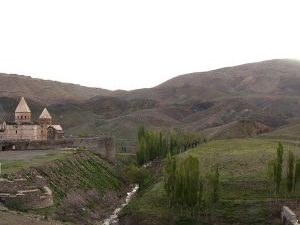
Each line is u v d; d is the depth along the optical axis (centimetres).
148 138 13575
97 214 8212
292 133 17100
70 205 7788
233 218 7569
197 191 7744
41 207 7062
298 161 7906
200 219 7700
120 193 10481
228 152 11931
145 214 7912
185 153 12669
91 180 9862
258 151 11681
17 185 7181
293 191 8131
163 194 8812
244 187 8688
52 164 9019
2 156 10231
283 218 7238
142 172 10962
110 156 13012
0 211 5688
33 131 13750
